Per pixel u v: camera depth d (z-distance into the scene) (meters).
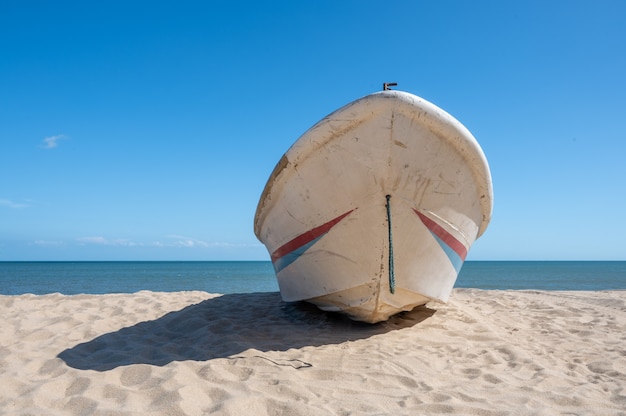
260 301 7.04
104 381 3.05
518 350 4.07
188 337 4.47
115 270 58.09
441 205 4.20
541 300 8.24
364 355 3.75
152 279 32.94
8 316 5.77
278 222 4.78
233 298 7.46
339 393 2.89
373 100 3.70
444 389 3.00
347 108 3.77
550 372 3.45
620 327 5.45
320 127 3.88
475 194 4.45
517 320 5.86
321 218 4.29
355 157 3.94
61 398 2.77
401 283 4.29
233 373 3.25
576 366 3.71
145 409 2.56
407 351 3.94
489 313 6.36
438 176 4.05
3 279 31.59
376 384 3.08
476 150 4.02
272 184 4.43
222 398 2.71
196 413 2.50
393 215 4.05
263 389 2.89
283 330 4.71
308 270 4.61
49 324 5.20
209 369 3.27
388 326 4.85
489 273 48.84
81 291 19.88
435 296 4.63
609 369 3.62
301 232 4.52
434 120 3.77
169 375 3.09
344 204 4.12
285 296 5.29
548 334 4.98
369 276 4.21
